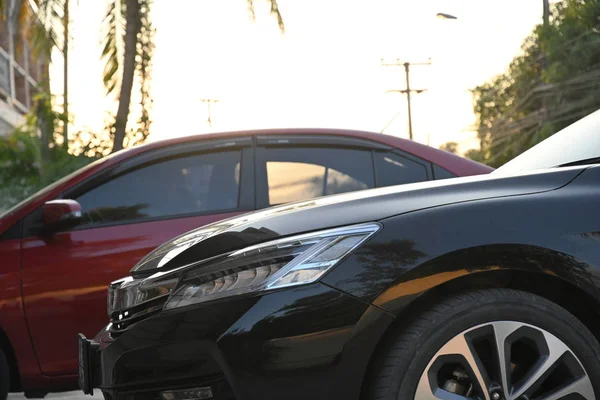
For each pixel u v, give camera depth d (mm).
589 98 33656
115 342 3990
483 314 3645
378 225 3684
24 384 6234
